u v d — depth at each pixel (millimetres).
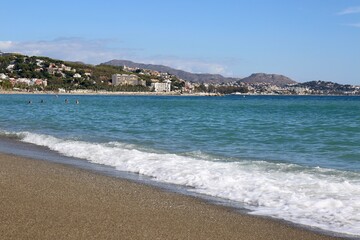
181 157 16797
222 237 7812
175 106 80812
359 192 11023
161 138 24781
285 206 10016
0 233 7293
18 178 12281
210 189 11750
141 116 46344
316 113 54938
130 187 11891
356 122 37562
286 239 7867
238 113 54750
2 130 29094
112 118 42469
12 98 128875
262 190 11398
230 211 9672
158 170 14281
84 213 8789
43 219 8203
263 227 8516
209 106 81812
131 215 8875
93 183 12188
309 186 11703
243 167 14820
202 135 26438
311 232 8281
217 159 17094
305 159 17641
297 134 27094
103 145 20969
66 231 7574
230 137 25375
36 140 23188
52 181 12102
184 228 8195
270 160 17266
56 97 154875
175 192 11461
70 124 34594
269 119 42219
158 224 8344
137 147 20625
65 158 17484
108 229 7828
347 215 9289
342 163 16688
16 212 8586
